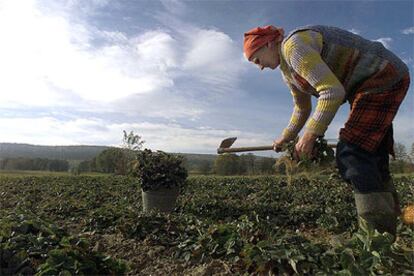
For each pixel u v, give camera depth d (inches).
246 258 150.2
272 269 143.9
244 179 717.9
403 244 168.4
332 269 130.5
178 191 334.0
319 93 122.0
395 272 121.4
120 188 621.0
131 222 222.1
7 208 425.7
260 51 134.8
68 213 340.8
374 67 126.1
